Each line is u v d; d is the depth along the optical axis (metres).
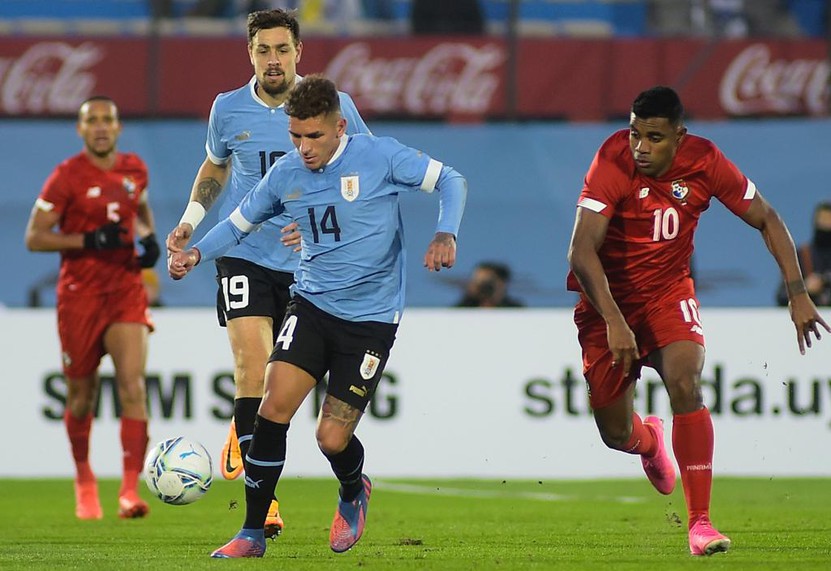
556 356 39.09
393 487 37.44
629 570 18.00
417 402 39.03
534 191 52.25
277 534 22.92
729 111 52.50
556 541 23.55
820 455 38.34
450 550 21.70
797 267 20.31
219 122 24.00
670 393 20.12
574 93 52.53
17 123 52.12
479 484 38.16
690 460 19.84
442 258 19.11
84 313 31.25
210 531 26.78
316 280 19.94
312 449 39.16
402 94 52.22
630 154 20.22
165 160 52.03
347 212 19.44
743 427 38.41
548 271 51.81
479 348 39.06
